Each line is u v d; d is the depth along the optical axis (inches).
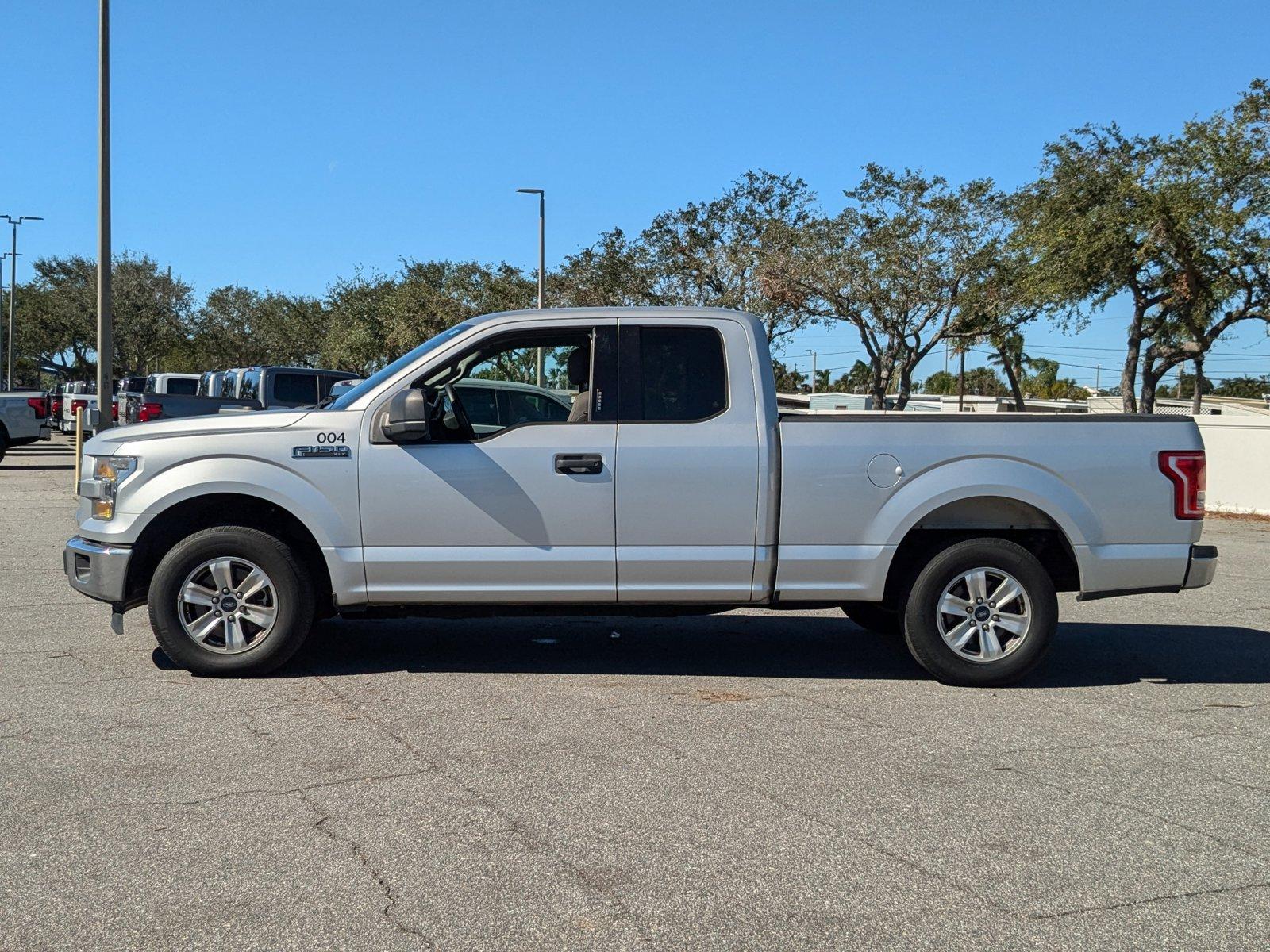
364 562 250.5
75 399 1296.8
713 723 226.2
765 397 255.1
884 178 1355.8
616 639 309.4
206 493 249.1
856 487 253.4
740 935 136.6
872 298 1342.3
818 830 170.1
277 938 134.3
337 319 1897.1
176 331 2352.4
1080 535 256.7
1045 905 145.9
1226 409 1923.0
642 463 250.2
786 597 255.6
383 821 171.0
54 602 346.0
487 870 153.7
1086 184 964.0
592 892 147.4
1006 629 258.7
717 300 1443.2
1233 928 140.3
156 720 222.5
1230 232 898.7
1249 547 587.2
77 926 136.7
